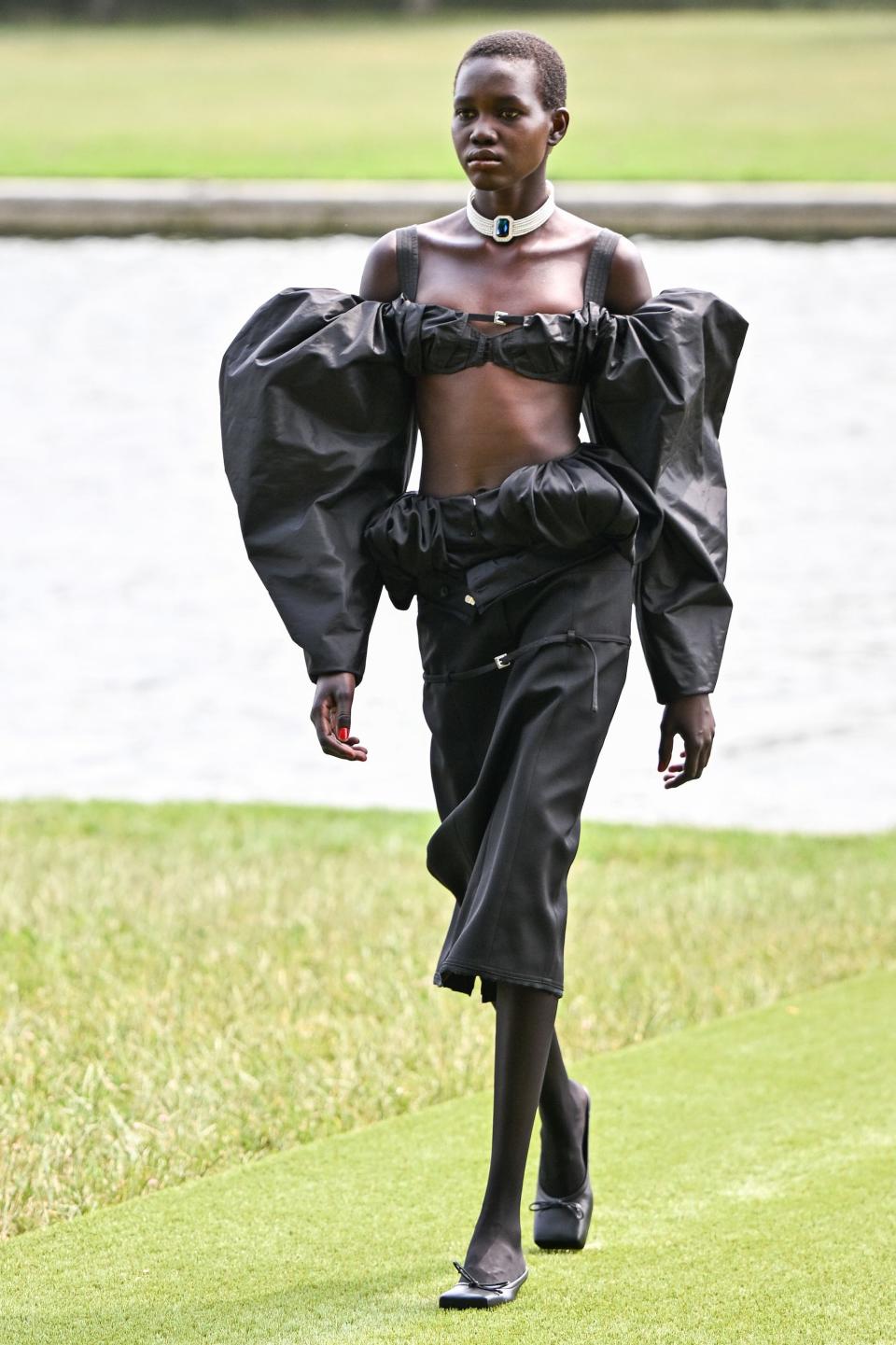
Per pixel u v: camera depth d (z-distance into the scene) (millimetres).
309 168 98250
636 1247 14305
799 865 25297
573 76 140250
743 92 130625
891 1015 19938
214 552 45000
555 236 14164
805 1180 15578
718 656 14219
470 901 13430
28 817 27359
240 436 13977
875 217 86312
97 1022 19062
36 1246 14453
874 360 65812
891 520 47312
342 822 27484
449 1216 15023
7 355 66812
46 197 88500
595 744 13555
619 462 13945
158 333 69938
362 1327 12883
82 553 44594
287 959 21219
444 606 14031
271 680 35562
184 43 169625
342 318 13938
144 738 32031
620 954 21641
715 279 77625
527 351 13828
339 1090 17578
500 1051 13359
